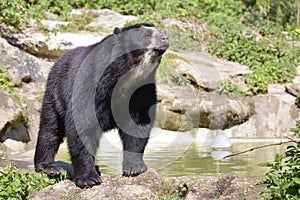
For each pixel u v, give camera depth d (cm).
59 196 845
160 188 870
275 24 2600
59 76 1005
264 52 2220
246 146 1556
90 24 2077
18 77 1692
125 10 2286
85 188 880
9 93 1605
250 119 1814
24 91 1692
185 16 2312
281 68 2061
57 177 996
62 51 1836
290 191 733
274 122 1819
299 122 805
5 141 1442
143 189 828
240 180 836
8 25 1847
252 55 2161
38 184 907
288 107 1842
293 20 2748
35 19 1959
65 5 2173
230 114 1742
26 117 1527
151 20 2162
